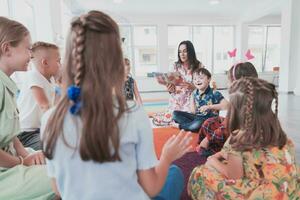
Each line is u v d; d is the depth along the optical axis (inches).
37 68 71.1
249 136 44.9
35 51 69.9
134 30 329.1
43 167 46.5
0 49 46.1
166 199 44.8
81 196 27.9
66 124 26.7
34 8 170.4
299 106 191.8
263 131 44.4
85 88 26.2
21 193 42.1
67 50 27.5
